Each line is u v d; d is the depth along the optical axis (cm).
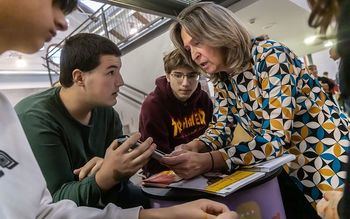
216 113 136
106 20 471
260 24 396
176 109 177
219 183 83
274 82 98
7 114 53
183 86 169
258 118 111
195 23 109
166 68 173
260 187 87
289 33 479
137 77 439
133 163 83
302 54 720
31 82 612
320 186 105
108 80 117
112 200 91
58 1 49
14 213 46
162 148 167
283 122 95
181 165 93
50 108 113
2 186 46
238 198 82
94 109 130
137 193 114
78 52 113
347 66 34
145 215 69
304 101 107
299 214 117
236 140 121
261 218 86
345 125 108
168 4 261
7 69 577
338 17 34
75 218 66
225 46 108
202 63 118
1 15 41
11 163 49
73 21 540
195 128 186
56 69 595
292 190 116
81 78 115
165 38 387
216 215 67
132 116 461
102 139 136
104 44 117
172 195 83
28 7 43
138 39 423
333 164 103
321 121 107
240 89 114
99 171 86
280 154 96
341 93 38
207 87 213
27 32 45
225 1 296
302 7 343
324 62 688
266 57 101
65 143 112
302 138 109
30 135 102
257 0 306
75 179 106
